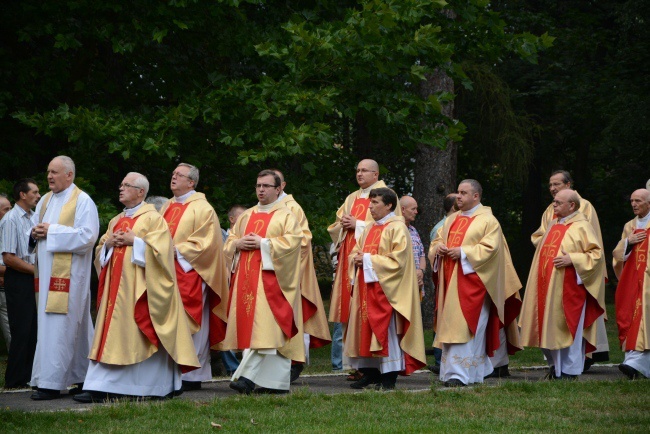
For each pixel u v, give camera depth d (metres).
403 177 36.97
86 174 20.14
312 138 19.08
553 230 15.07
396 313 13.38
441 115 21.62
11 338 14.24
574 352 14.63
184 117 19.69
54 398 12.96
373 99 20.66
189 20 20.67
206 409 11.40
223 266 14.15
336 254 15.95
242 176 22.09
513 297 15.37
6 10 21.00
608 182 38.09
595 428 10.59
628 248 15.40
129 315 12.30
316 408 11.63
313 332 14.87
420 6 19.77
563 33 35.50
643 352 14.86
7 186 18.92
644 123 30.34
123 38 20.31
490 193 40.97
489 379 15.36
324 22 20.03
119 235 12.33
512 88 35.78
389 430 10.34
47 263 13.04
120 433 10.00
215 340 14.20
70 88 22.25
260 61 22.31
